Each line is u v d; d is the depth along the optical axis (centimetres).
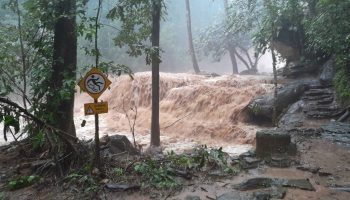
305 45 1422
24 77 739
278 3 1226
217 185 507
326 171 566
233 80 1508
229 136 1154
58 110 675
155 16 905
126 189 480
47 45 718
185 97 1448
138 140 1182
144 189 486
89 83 476
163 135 1244
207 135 1195
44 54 710
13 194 496
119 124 1435
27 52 769
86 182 492
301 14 1326
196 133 1220
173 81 1609
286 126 975
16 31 807
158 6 870
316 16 1107
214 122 1268
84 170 520
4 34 791
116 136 720
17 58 815
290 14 1277
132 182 505
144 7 832
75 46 691
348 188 496
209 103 1363
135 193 477
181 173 532
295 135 842
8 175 577
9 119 491
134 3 728
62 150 563
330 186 507
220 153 594
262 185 509
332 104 1062
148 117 1439
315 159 643
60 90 627
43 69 691
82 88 476
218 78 1639
